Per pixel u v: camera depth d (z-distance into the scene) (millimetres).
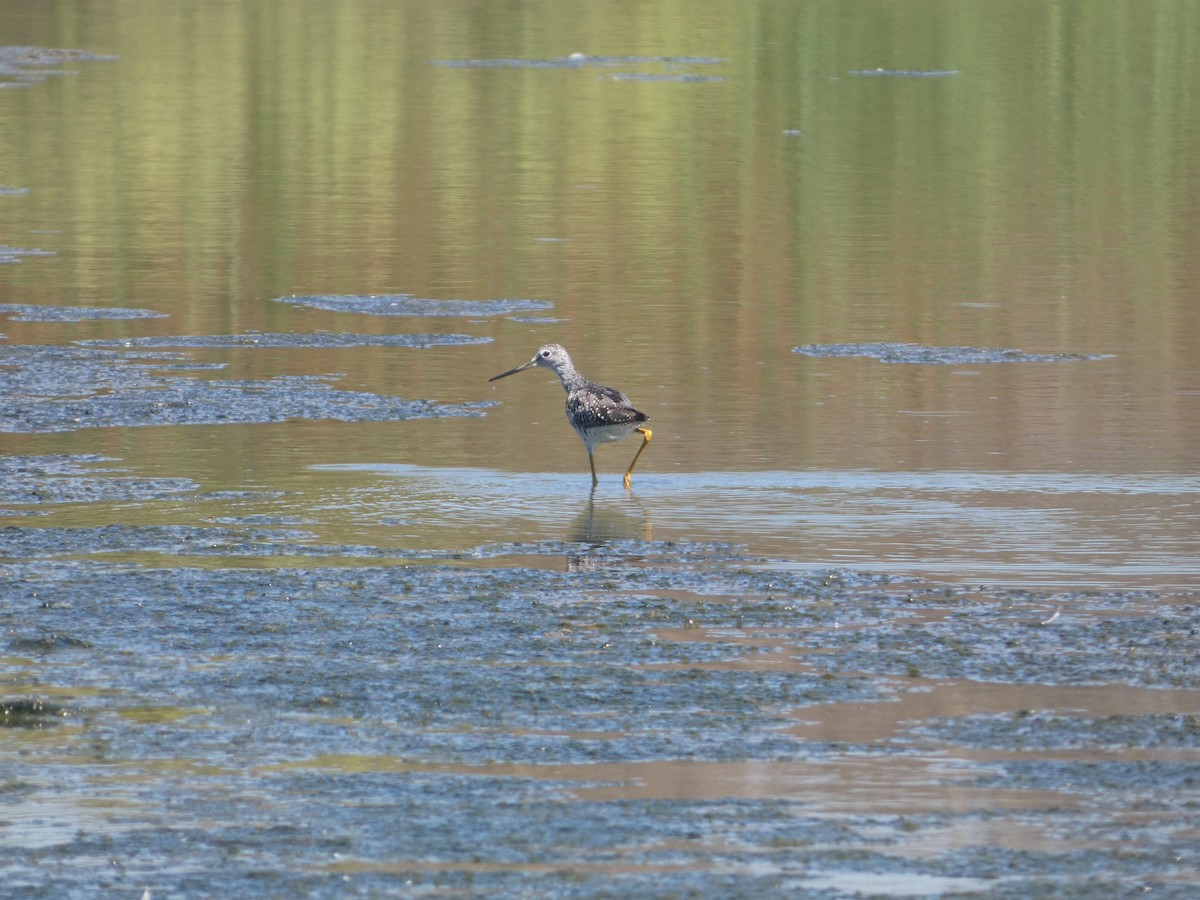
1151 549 14477
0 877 8773
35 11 68875
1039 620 12633
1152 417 19438
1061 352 22969
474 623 12609
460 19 66812
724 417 19656
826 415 19719
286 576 13750
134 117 46406
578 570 13984
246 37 62094
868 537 14914
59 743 10492
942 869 8812
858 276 28312
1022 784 9797
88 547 14578
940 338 23906
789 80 52906
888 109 48031
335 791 9797
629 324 24984
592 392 17094
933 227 32656
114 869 8867
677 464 17625
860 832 9234
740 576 13766
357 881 8703
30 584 13492
